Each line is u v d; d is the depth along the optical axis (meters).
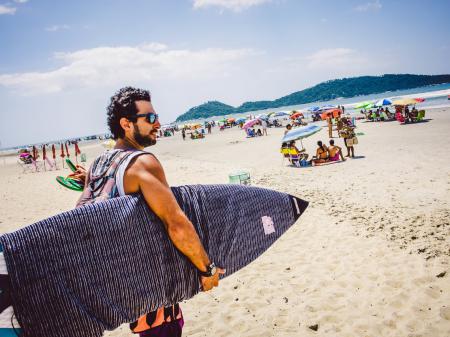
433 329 3.35
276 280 4.75
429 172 9.86
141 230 1.44
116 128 1.58
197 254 1.44
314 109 44.34
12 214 11.04
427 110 34.31
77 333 1.33
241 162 17.62
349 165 12.77
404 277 4.34
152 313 1.66
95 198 1.53
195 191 1.74
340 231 6.19
